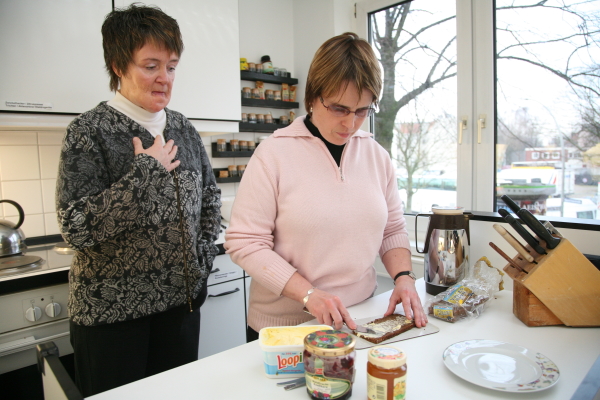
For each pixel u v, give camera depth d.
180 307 1.19
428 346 0.79
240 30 2.34
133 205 1.00
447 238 1.08
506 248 1.19
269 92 2.42
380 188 1.04
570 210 1.67
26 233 1.76
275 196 0.95
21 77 1.41
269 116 2.42
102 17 1.56
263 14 2.44
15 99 1.40
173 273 1.14
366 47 0.87
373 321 0.88
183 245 1.15
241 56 2.35
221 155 2.27
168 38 1.06
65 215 0.96
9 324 1.30
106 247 1.05
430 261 1.11
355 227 0.96
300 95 2.57
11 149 1.71
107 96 1.60
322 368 0.61
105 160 1.06
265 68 2.38
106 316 1.06
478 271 1.08
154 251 1.10
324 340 0.64
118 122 1.09
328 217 0.92
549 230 0.94
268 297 1.02
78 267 1.07
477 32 1.85
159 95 1.11
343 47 0.85
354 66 0.83
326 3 2.34
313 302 0.84
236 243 0.92
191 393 0.66
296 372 0.69
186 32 1.79
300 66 2.56
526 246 1.10
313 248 0.94
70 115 1.54
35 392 1.45
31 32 1.41
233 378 0.70
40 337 1.36
